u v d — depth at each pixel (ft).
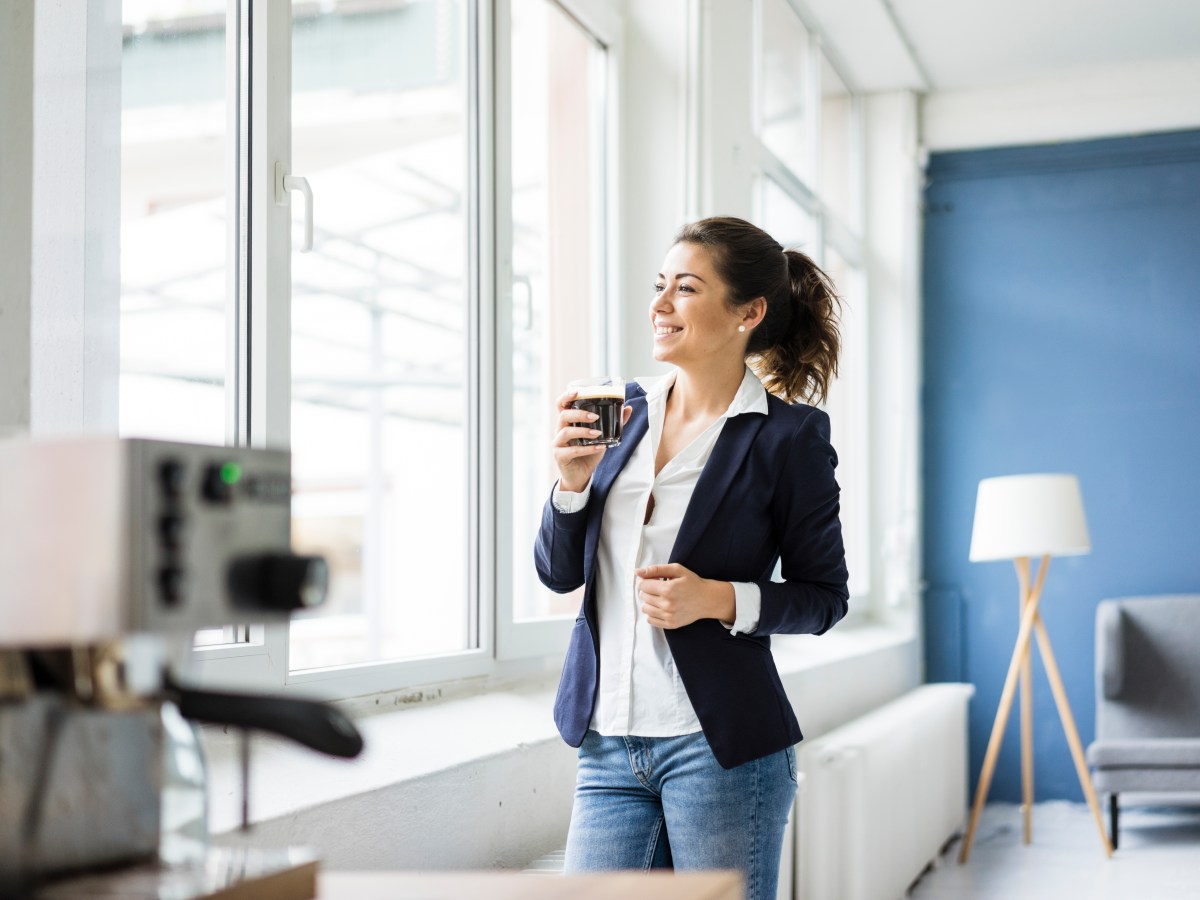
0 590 2.44
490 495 9.33
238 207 6.96
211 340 6.77
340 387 8.84
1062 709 16.66
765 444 5.83
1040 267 19.93
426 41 9.42
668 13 11.71
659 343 6.05
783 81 15.29
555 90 10.93
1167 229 19.39
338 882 3.06
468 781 6.89
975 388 20.15
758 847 5.57
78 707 2.63
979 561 19.93
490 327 9.36
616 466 5.97
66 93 5.05
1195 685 17.85
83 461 2.39
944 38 17.74
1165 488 19.27
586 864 5.77
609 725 5.75
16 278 4.42
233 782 5.80
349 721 2.76
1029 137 19.74
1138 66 19.06
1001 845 16.76
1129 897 13.78
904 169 19.66
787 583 5.82
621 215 11.58
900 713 14.05
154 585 2.39
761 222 14.15
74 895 2.56
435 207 9.51
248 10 7.01
